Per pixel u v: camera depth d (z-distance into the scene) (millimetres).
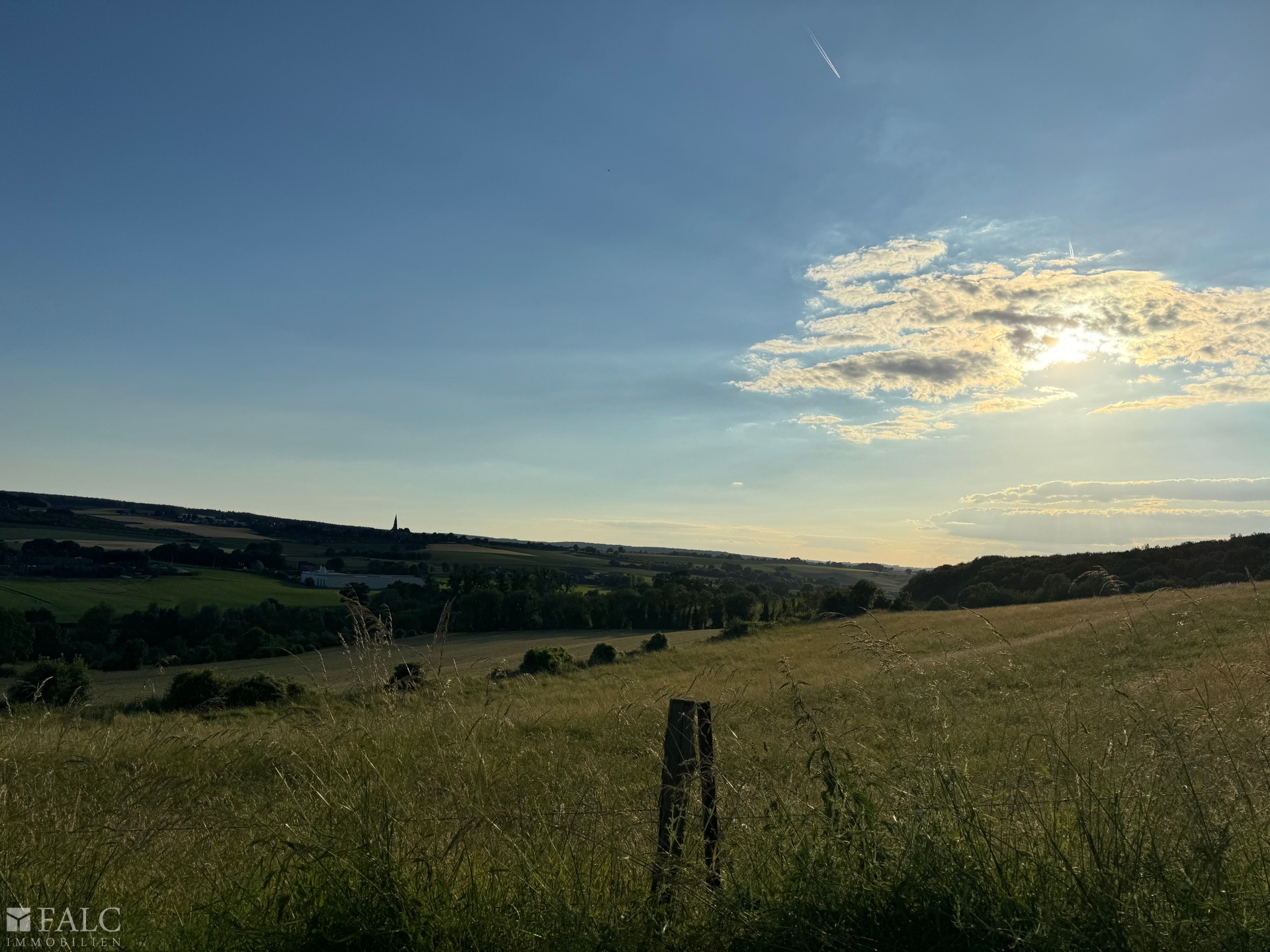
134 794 3969
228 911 3092
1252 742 3654
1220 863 2967
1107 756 3770
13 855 3486
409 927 2889
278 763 4488
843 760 3701
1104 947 2668
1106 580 6344
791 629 42812
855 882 3076
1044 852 3148
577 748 6953
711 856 3328
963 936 2791
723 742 4906
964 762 3695
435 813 3691
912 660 4625
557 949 2816
